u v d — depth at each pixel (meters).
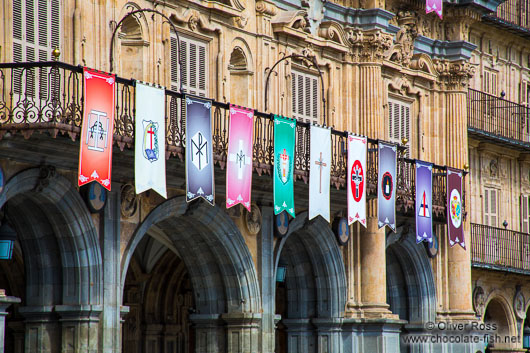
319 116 89.19
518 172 117.56
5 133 61.56
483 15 107.00
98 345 69.50
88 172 62.69
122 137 65.62
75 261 69.00
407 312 100.06
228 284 80.38
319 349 88.94
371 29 91.69
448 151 102.06
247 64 82.44
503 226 113.81
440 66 102.12
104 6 70.94
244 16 82.44
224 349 80.38
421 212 91.81
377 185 85.38
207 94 79.62
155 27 75.06
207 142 70.31
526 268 114.94
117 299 70.88
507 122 115.19
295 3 87.69
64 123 62.03
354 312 89.88
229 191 72.31
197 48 79.12
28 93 66.38
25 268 69.69
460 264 102.00
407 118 99.75
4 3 65.25
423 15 101.50
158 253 95.19
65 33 68.81
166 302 97.31
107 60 71.00
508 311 114.12
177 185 75.25
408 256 98.88
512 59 118.25
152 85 66.88
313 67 88.81
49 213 68.25
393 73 96.62
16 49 66.19
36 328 69.50
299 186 80.94
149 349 95.94
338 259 89.06
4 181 63.97
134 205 72.38
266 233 82.38
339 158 82.62
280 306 105.06
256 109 82.69
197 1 78.38
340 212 89.69
